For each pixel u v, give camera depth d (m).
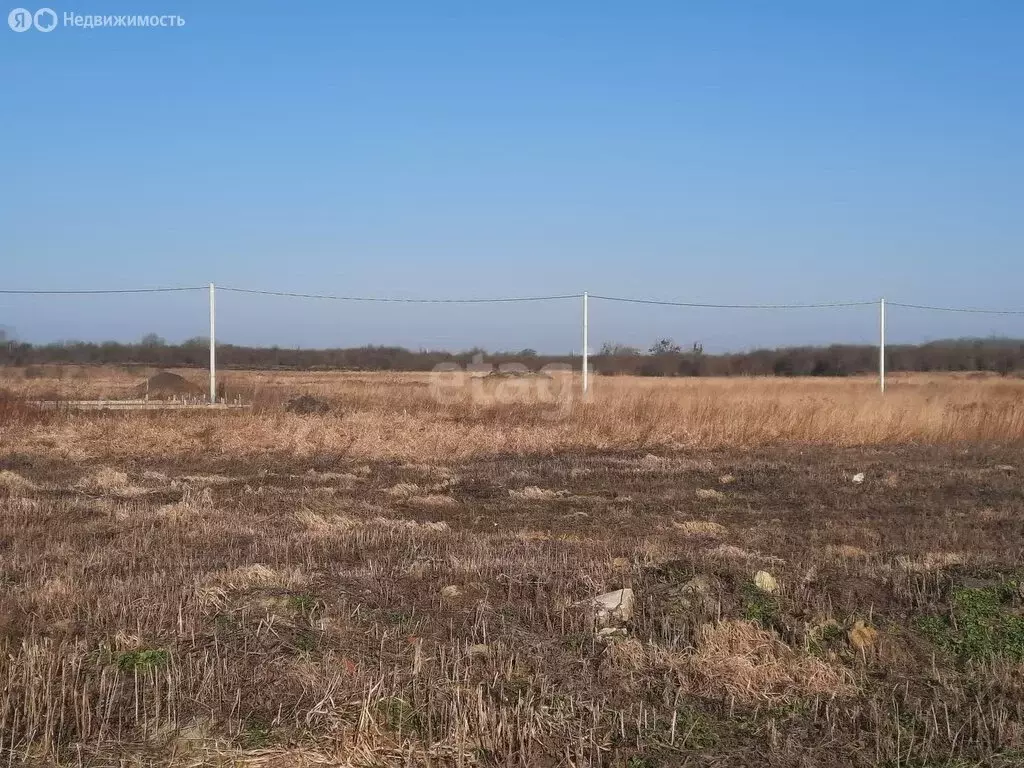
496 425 22.66
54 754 5.19
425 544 10.35
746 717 5.86
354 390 31.16
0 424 20.73
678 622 7.30
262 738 5.40
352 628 7.05
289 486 15.20
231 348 67.06
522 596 8.09
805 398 25.78
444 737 5.45
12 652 6.39
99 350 59.06
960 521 12.60
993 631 7.12
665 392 26.52
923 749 5.43
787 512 13.42
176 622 7.00
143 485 14.73
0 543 10.14
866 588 8.20
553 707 5.78
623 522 12.48
